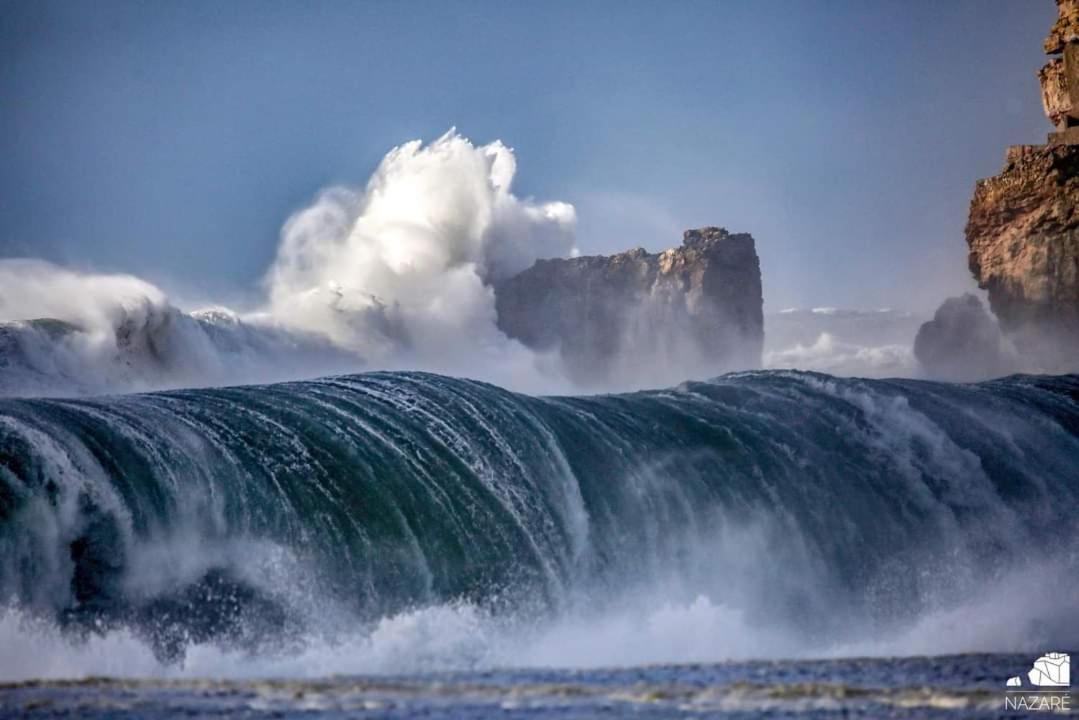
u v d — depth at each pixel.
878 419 118.75
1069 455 123.75
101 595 80.88
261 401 96.44
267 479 89.81
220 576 85.38
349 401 98.94
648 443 108.62
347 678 66.12
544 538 98.00
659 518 104.19
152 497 84.56
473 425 101.00
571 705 59.41
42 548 79.38
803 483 110.88
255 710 57.97
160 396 95.38
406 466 95.38
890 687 63.53
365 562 89.94
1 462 79.81
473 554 94.19
